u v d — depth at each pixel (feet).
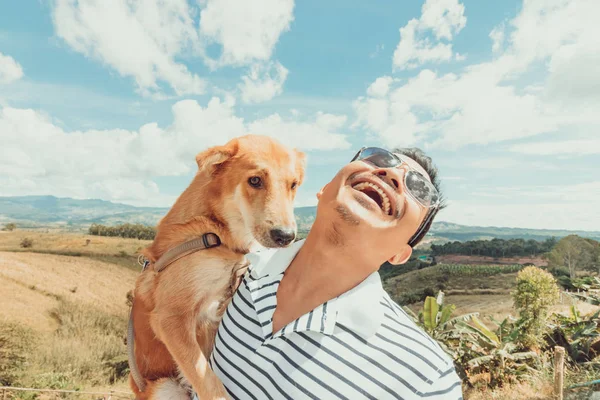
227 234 9.68
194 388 7.75
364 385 4.80
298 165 12.10
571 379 45.19
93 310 122.11
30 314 112.27
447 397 4.64
